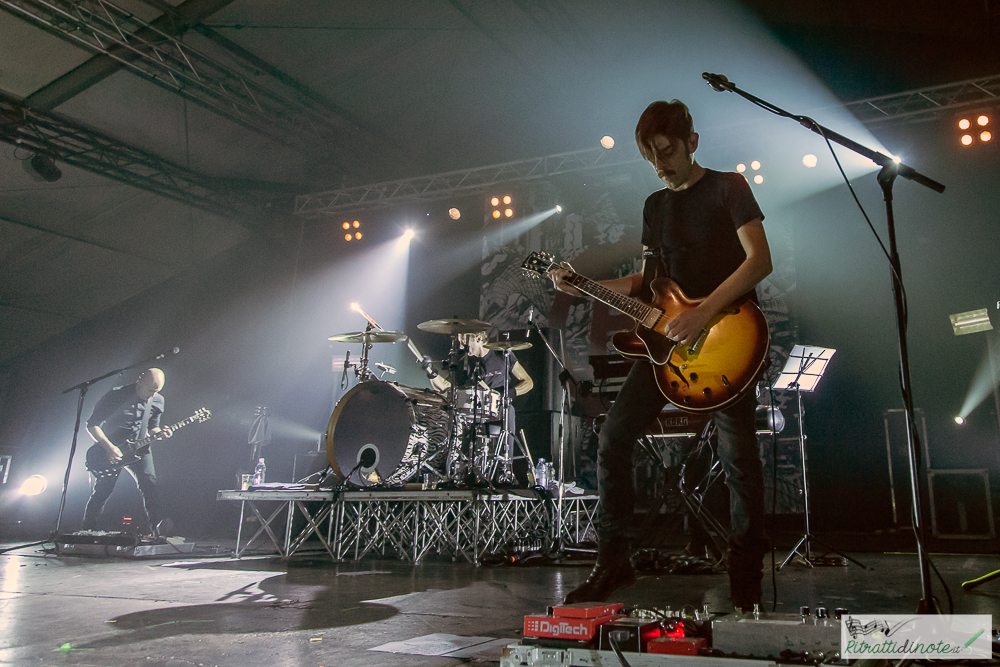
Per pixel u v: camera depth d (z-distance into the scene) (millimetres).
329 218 11453
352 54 8719
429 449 6016
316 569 4500
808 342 8664
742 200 2143
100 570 4336
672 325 2096
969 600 3141
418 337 10812
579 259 9633
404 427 5629
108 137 8992
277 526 7391
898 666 1566
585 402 5902
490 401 6035
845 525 7816
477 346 6727
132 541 5539
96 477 6172
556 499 5941
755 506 2139
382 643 2121
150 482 6273
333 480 6562
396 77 9383
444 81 9688
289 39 8227
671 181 2275
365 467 5461
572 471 7965
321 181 11297
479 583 3781
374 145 10750
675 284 2199
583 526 7320
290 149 10273
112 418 6273
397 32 8484
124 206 9914
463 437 5785
